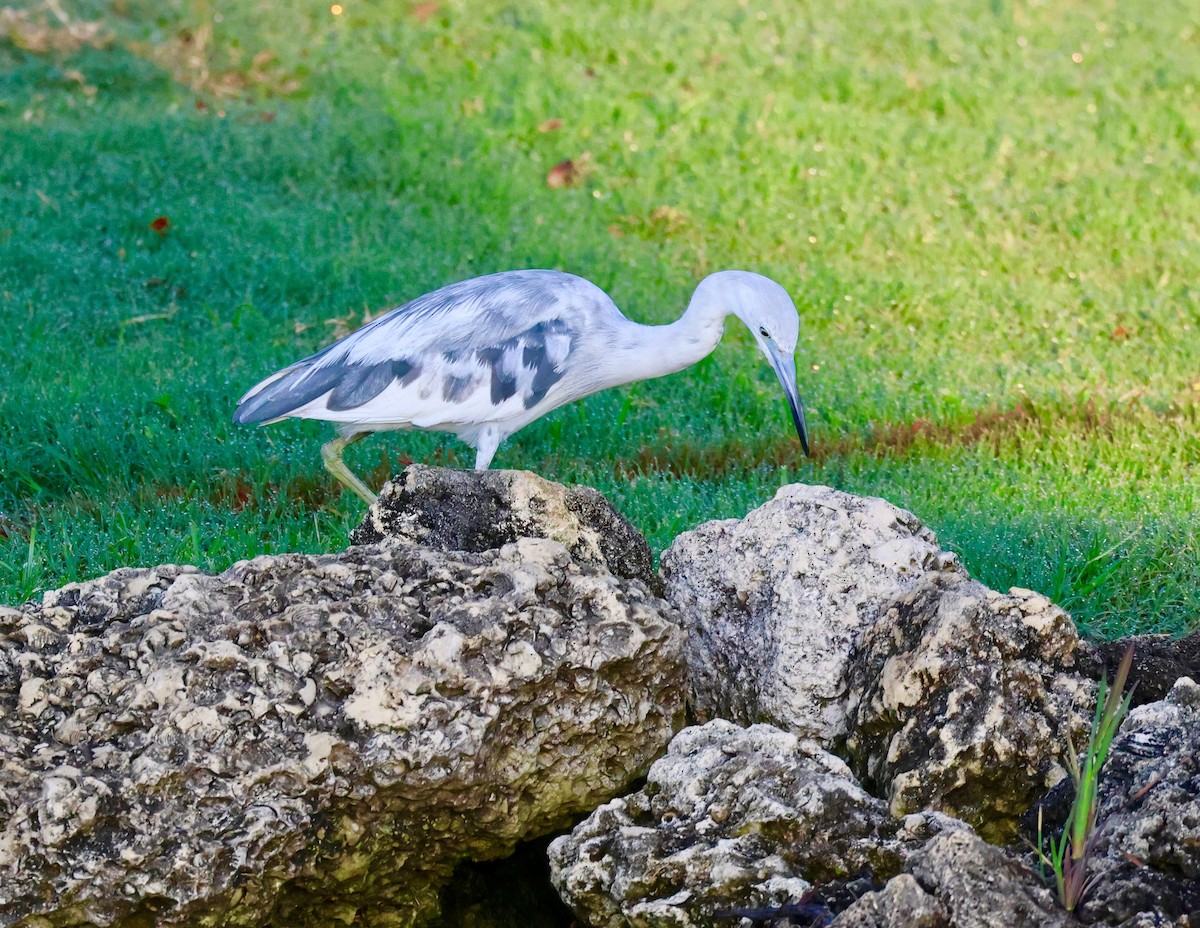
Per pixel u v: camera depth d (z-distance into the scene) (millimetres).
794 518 8367
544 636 7078
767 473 12617
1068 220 18781
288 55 23156
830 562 8102
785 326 10336
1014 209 18953
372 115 21078
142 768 6363
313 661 6820
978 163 20375
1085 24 25859
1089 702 7203
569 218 18641
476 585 7320
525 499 8359
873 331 15938
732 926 6055
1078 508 11477
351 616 6965
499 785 7043
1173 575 10352
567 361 10664
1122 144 21125
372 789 6652
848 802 6523
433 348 10438
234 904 6449
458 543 8352
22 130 19719
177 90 21984
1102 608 10141
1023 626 7363
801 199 19469
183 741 6516
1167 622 9891
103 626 7078
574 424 13531
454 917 7812
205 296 16094
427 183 19484
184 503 11617
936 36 24875
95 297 15820
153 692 6617
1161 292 16859
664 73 23156
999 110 22266
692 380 14656
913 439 13344
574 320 10703
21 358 14070
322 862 6734
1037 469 12445
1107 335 15781
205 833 6352
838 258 17812
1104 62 24328
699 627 8570
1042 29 25547
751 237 18359
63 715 6680
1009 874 5855
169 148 19547
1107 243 18234
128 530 10953
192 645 6797
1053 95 22938
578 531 8406
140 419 12883
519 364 10492
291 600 7148
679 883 6309
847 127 21250
